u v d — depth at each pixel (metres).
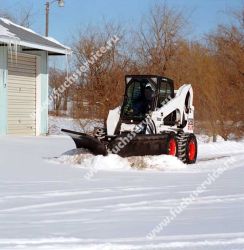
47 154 14.83
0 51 19.86
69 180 10.42
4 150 15.19
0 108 19.89
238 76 30.05
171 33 30.72
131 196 8.69
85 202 8.12
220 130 27.44
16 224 6.62
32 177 10.66
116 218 7.04
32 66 21.89
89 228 6.43
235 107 28.16
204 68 28.72
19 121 21.16
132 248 5.54
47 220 6.86
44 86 22.50
